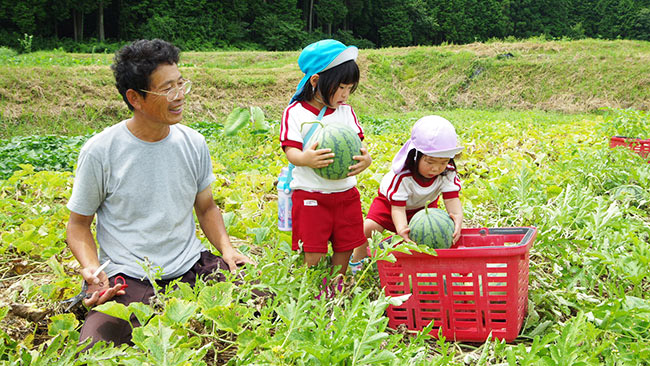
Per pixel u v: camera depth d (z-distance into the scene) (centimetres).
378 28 6125
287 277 276
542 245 312
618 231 355
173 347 207
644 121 786
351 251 327
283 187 330
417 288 265
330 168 297
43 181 548
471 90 2748
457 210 332
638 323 248
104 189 286
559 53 2952
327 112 325
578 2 7662
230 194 515
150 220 290
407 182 324
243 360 216
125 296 269
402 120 1577
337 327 211
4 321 275
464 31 6456
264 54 3123
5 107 1589
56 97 1681
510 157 636
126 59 262
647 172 493
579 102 2572
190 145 305
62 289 294
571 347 201
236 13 4928
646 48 2972
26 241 375
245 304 264
